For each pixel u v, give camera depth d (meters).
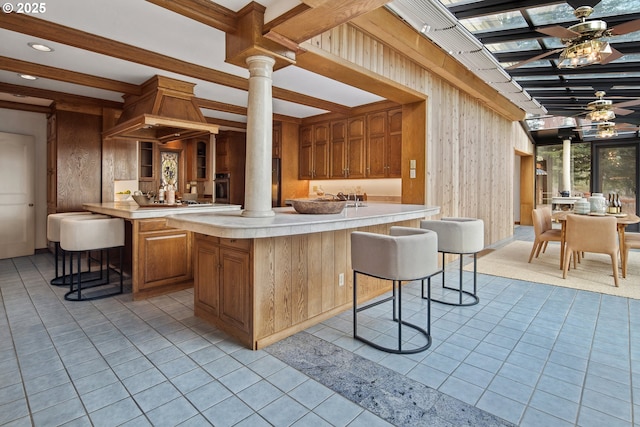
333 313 2.99
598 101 5.42
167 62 3.54
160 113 3.85
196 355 2.29
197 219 2.50
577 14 3.21
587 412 1.70
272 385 1.94
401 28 3.46
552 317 2.95
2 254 5.27
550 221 5.62
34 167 5.60
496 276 4.30
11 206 5.35
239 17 2.60
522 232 8.75
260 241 2.42
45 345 2.42
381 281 3.57
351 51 3.27
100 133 5.23
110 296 3.52
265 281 2.45
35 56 3.41
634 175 8.59
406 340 2.50
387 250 2.26
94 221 3.39
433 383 1.96
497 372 2.07
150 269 3.50
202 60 3.65
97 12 2.62
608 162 8.97
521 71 5.05
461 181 5.51
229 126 6.79
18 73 3.69
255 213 2.68
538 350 2.35
